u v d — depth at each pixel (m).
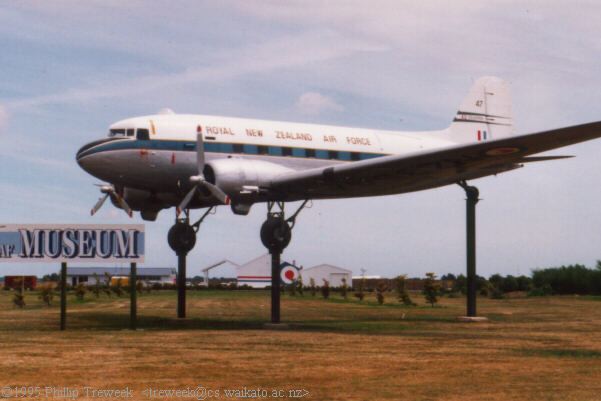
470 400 8.95
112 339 15.66
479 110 29.91
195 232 23.55
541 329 19.12
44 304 35.75
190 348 13.96
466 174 22.39
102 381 10.19
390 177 21.31
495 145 18.58
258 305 33.97
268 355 12.95
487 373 10.99
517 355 13.13
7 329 18.53
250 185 20.23
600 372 11.10
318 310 30.28
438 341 15.59
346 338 16.19
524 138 17.97
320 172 20.02
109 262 18.23
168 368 11.36
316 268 86.25
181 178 22.23
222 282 119.81
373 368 11.45
